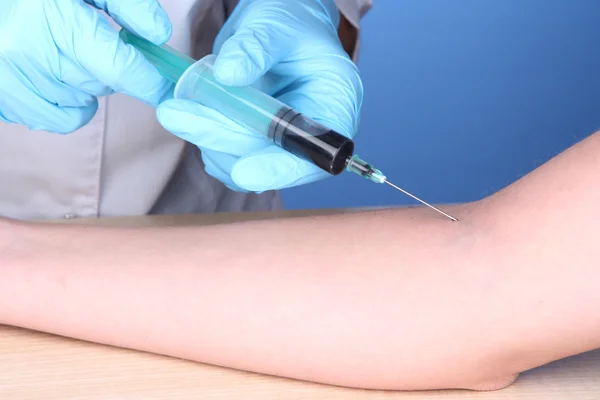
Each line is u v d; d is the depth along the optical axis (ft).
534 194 1.85
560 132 6.32
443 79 6.14
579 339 1.78
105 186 2.72
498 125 6.28
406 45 5.98
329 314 1.87
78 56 2.12
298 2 2.40
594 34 5.98
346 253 1.92
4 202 2.72
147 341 1.97
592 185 1.80
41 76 2.17
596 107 6.23
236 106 2.10
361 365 1.87
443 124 6.28
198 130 2.14
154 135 2.69
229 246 1.98
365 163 2.03
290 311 1.89
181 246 2.01
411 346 1.85
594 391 1.90
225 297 1.92
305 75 2.29
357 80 2.32
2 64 2.13
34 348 2.01
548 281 1.78
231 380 1.94
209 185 2.89
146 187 2.75
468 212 1.94
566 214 1.80
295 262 1.93
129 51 2.12
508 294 1.81
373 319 1.86
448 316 1.83
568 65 6.10
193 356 1.95
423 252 1.88
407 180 6.41
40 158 2.63
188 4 2.57
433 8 5.85
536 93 6.19
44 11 2.09
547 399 1.89
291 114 2.06
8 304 2.02
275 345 1.89
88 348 2.01
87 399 1.89
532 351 1.81
